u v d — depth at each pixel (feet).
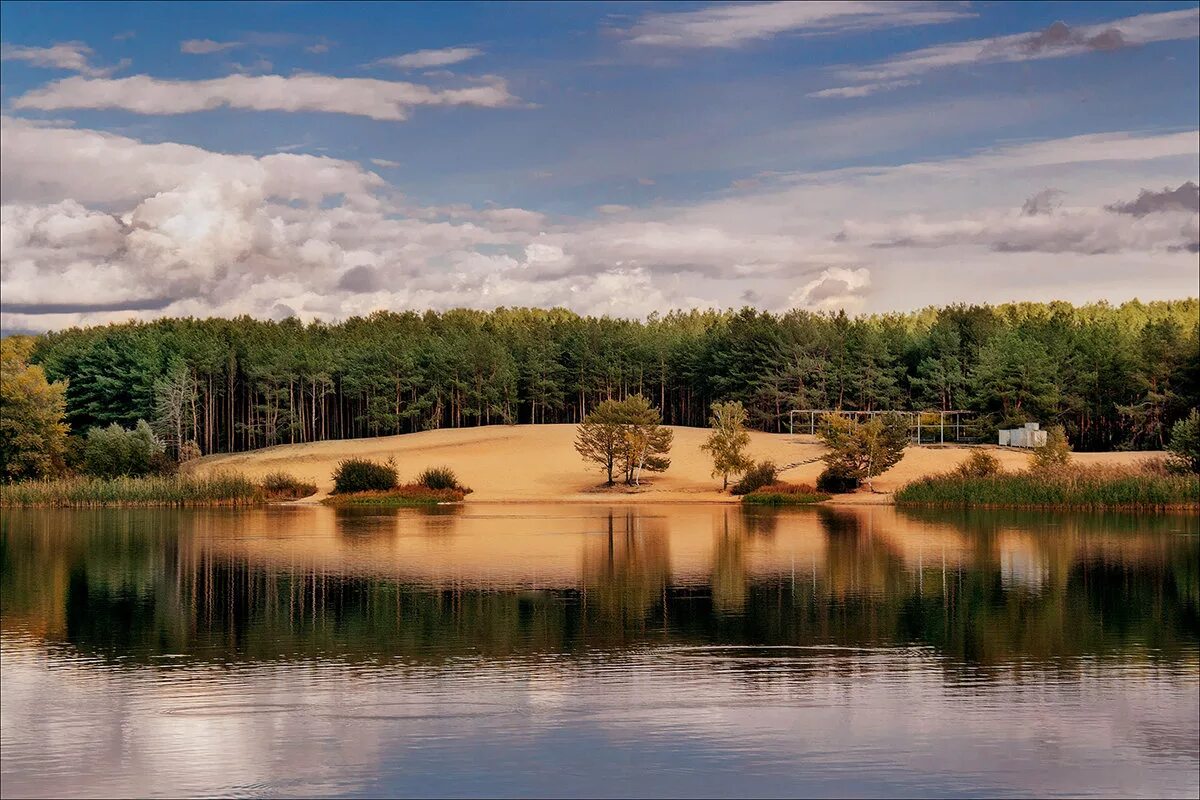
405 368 530.27
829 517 264.93
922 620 122.62
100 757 76.28
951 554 182.70
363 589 144.15
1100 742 79.56
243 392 552.41
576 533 223.92
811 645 109.70
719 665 101.40
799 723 83.76
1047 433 395.96
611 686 93.56
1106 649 108.06
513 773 73.72
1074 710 87.10
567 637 113.29
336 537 215.31
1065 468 302.45
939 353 507.30
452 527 239.30
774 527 236.22
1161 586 146.30
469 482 366.02
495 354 536.01
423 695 90.84
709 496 337.11
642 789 71.10
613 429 352.28
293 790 70.90
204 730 82.02
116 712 86.02
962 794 70.64
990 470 311.06
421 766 74.79
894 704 88.48
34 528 236.22
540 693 91.50
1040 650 107.65
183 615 125.59
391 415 524.52
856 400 508.53
